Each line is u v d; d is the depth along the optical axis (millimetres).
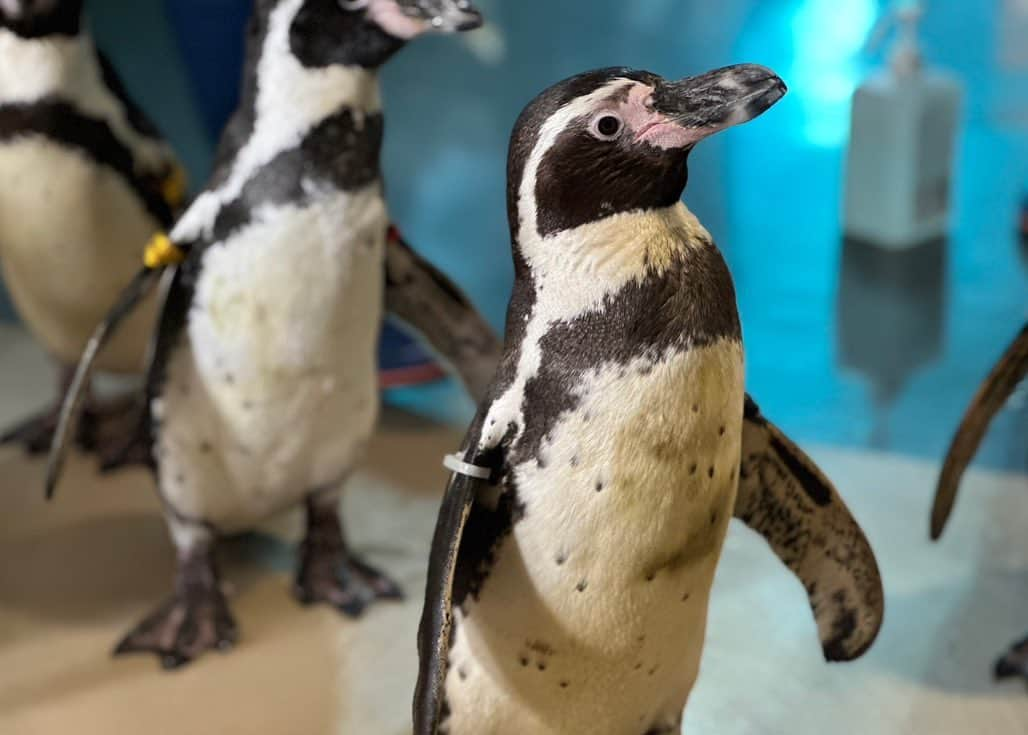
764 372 2637
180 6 2633
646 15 3289
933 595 1937
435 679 1145
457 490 1166
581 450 1125
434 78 3346
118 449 2494
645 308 1099
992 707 1688
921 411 2467
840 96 3268
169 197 2168
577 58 3314
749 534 2125
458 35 3293
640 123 1087
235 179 1634
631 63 3328
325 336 1694
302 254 1626
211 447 1801
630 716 1335
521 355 1151
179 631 1909
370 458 2469
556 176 1101
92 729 1732
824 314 2789
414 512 2281
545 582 1189
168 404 1784
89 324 2283
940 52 3301
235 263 1640
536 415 1140
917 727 1658
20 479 2453
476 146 3344
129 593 2078
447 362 1989
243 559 2166
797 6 3242
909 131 2863
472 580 1237
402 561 2129
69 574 2135
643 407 1105
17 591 2086
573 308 1117
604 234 1107
